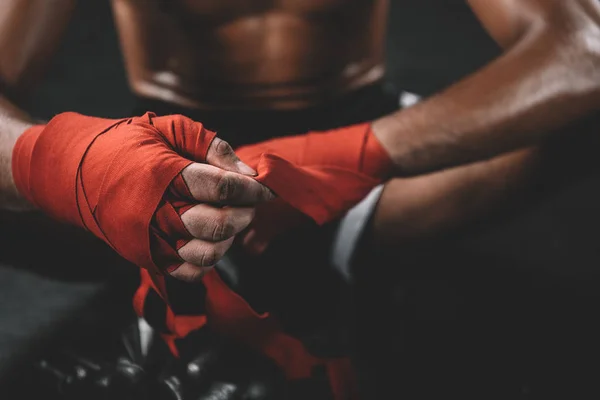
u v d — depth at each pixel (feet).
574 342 3.34
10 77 2.67
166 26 2.88
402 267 3.25
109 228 1.93
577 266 3.96
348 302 2.80
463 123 2.41
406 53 6.54
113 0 3.06
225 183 1.85
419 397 2.91
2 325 3.60
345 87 3.03
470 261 3.98
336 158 2.39
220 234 1.90
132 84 3.16
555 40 2.46
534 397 2.98
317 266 2.69
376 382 2.93
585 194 4.66
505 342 3.33
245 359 2.62
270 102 2.94
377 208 2.81
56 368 2.83
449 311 3.53
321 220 2.27
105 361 2.78
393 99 3.23
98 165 1.93
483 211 2.87
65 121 2.12
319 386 2.56
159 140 1.96
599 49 2.45
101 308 3.10
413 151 2.41
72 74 6.16
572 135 2.60
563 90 2.39
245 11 2.78
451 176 2.81
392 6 7.58
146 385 2.62
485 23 2.75
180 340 2.68
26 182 2.18
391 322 3.31
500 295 3.70
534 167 2.76
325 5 2.81
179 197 1.90
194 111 2.99
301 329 2.68
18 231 2.66
